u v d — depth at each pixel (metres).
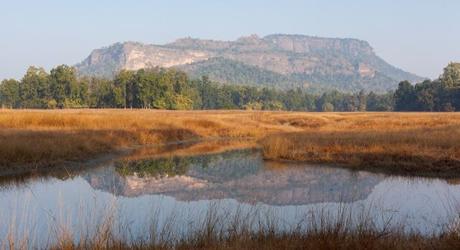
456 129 31.81
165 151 27.92
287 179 17.55
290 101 189.12
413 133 28.89
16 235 8.67
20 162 17.77
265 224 9.46
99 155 23.47
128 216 10.70
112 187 15.45
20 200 12.51
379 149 22.22
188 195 14.21
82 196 13.45
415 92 132.00
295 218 10.66
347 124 48.69
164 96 108.06
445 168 18.56
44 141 21.08
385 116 59.03
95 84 121.62
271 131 44.50
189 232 8.63
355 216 10.59
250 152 27.94
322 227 7.83
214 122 44.00
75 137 24.11
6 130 26.02
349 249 6.98
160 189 15.32
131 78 110.12
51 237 8.58
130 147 28.92
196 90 149.88
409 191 14.73
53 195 13.45
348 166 20.47
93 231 8.55
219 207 12.05
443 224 9.37
